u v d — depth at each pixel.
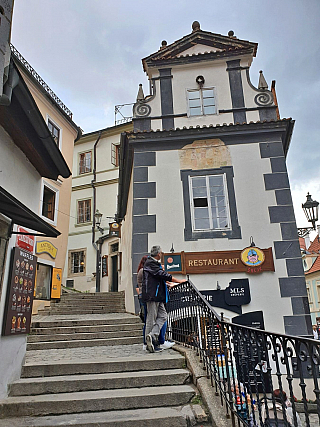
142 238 9.14
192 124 10.26
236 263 8.71
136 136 9.88
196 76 10.80
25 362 5.07
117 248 18.88
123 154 10.52
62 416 3.89
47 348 6.38
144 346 6.00
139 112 10.50
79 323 7.85
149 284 5.75
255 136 9.77
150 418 3.68
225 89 10.55
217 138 9.84
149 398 4.08
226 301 8.45
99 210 20.98
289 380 2.67
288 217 9.03
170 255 8.85
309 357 2.41
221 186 9.52
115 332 7.06
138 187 9.55
